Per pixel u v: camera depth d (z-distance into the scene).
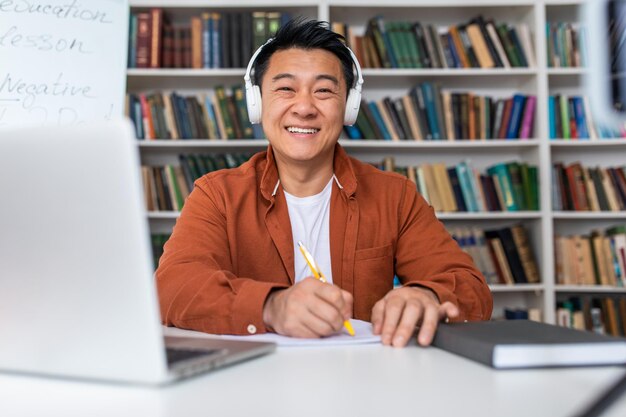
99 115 1.73
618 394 0.43
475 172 3.46
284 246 1.49
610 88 0.37
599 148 3.64
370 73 3.39
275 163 1.58
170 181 3.39
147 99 3.40
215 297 1.03
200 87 3.64
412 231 1.54
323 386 0.62
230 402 0.56
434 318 0.89
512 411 0.53
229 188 1.51
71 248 0.59
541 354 0.71
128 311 0.59
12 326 0.64
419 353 0.82
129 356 0.60
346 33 3.42
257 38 3.36
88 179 0.56
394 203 1.55
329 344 0.89
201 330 1.03
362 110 3.42
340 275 1.50
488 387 0.62
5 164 0.60
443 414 0.52
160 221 3.53
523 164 3.45
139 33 3.36
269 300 0.99
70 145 0.56
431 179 3.44
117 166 0.55
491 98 3.48
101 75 1.76
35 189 0.59
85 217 0.57
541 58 3.42
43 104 1.67
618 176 3.46
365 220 1.53
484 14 3.63
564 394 0.59
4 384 0.62
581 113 3.46
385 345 0.88
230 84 3.59
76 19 1.76
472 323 0.93
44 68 1.69
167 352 0.74
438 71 3.40
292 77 1.51
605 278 3.40
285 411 0.53
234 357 0.73
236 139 3.37
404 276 1.52
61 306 0.61
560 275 3.43
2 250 0.62
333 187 1.56
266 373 0.69
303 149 1.51
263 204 1.52
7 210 0.61
